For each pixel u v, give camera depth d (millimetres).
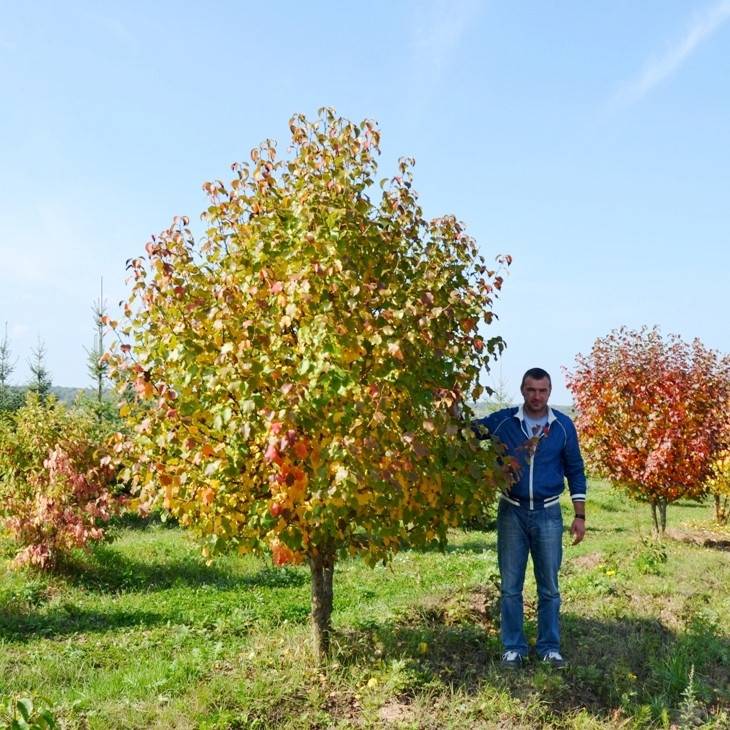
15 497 11945
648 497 15383
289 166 5961
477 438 5859
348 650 6027
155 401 5773
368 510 5238
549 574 6117
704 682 5805
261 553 5699
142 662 7176
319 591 5988
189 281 5766
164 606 10164
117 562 12781
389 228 5836
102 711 5277
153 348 5473
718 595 8641
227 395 5230
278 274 5422
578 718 4992
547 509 6109
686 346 15648
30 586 10742
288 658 6109
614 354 15531
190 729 4816
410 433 4879
